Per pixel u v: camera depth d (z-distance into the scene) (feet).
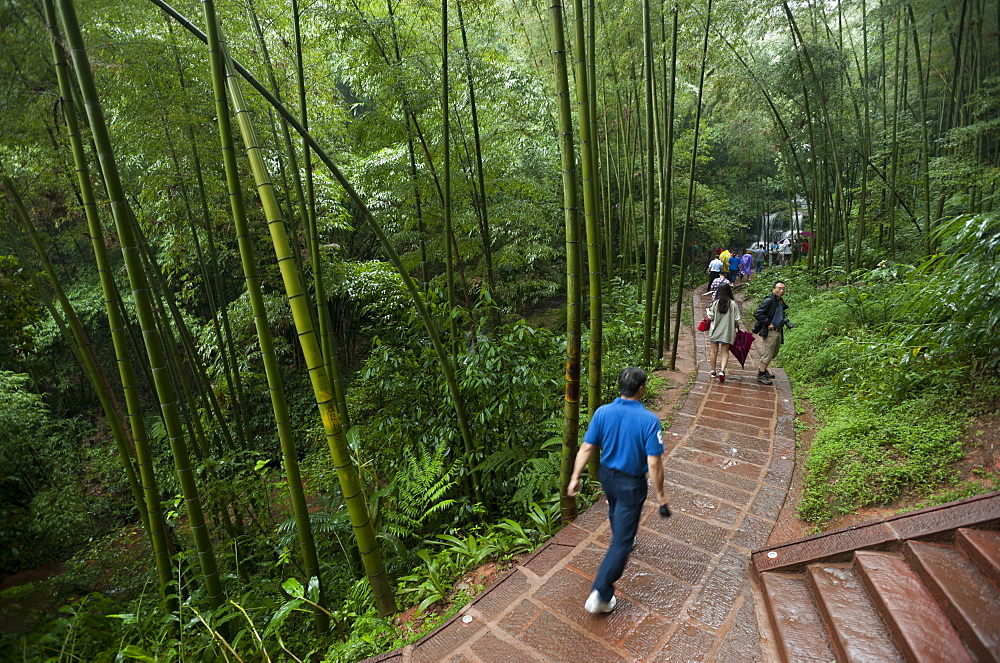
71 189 14.94
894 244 30.45
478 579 10.14
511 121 21.49
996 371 12.30
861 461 11.53
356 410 16.71
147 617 10.06
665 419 16.62
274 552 13.87
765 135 41.45
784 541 9.53
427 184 16.30
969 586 6.73
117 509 21.33
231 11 15.47
